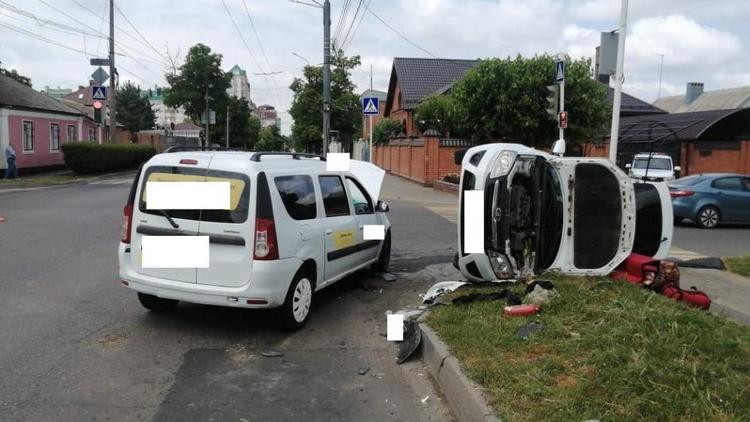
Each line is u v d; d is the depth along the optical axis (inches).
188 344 217.6
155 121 3469.5
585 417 139.9
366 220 303.9
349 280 323.3
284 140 4266.7
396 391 181.9
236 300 218.2
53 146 1234.0
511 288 252.8
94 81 1141.1
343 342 225.5
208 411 164.6
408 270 353.4
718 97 2298.2
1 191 800.9
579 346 181.6
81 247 392.5
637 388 149.1
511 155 254.5
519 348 187.2
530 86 852.6
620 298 222.8
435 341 200.7
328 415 164.7
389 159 1501.0
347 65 1471.5
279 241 222.2
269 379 188.5
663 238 283.9
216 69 2076.8
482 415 147.6
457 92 903.7
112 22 1192.8
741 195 607.2
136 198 233.3
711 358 167.5
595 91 877.8
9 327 227.9
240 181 221.1
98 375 186.1
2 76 1180.5
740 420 134.6
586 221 261.9
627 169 962.1
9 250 377.4
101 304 263.0
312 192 254.5
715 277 302.5
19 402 165.0
